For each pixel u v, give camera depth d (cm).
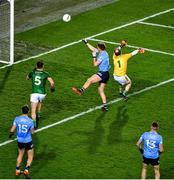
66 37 7881
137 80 6812
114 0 9025
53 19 8444
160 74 6962
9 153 5525
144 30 8075
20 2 9075
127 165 5384
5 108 6234
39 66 5800
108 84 6706
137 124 5981
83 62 7212
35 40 7812
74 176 5228
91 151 5566
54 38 7862
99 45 6062
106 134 5812
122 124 5972
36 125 5897
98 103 6341
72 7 8844
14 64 7156
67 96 6469
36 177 5209
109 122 6006
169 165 5400
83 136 5784
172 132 5872
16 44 7669
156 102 6366
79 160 5441
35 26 8219
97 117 6084
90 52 7456
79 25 8219
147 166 5328
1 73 6938
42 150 5566
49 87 6625
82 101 6378
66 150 5578
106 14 8556
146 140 4994
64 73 6950
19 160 5181
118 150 5584
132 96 6462
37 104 5853
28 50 7525
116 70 6262
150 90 6600
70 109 6234
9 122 5997
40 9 8819
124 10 8681
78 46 7619
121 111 6191
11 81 6762
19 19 8450
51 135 5791
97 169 5325
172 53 7475
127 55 6238
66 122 6006
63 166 5356
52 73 6944
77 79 6831
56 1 9088
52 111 6194
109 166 5369
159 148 4997
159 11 8669
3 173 5253
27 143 5125
